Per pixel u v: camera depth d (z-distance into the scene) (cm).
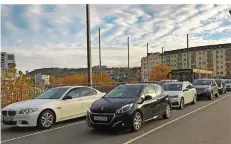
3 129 942
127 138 762
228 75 12425
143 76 9331
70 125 998
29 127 972
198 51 13488
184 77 3075
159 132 838
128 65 5156
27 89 1638
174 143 698
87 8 1848
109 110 817
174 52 14400
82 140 752
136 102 880
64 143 724
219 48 12862
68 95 1052
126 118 820
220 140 726
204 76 3488
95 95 1175
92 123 832
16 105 931
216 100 1980
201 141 717
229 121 1024
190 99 1658
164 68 6756
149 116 948
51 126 976
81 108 1088
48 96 1048
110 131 868
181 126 934
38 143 732
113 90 989
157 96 1042
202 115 1198
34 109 907
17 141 760
